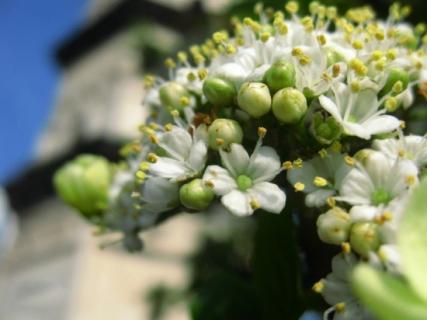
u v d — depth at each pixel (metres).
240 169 0.07
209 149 0.07
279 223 0.08
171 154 0.07
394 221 0.06
